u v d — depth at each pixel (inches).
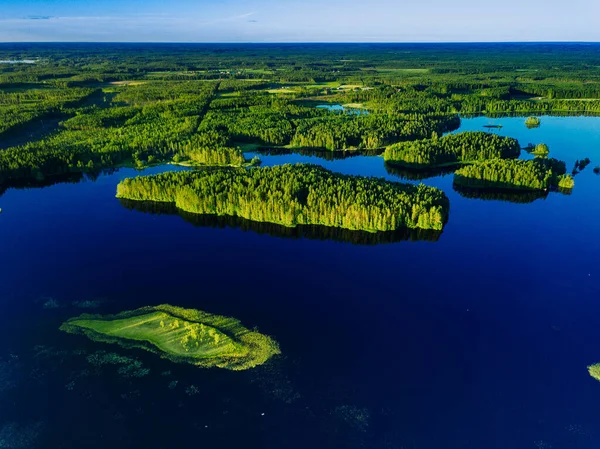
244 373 3452.3
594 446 2965.1
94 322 3996.1
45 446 2923.2
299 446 2928.2
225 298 4382.4
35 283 4638.3
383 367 3567.9
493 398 3314.5
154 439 2957.7
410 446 2952.8
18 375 3430.1
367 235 5600.4
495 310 4259.4
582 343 3838.6
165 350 3644.2
